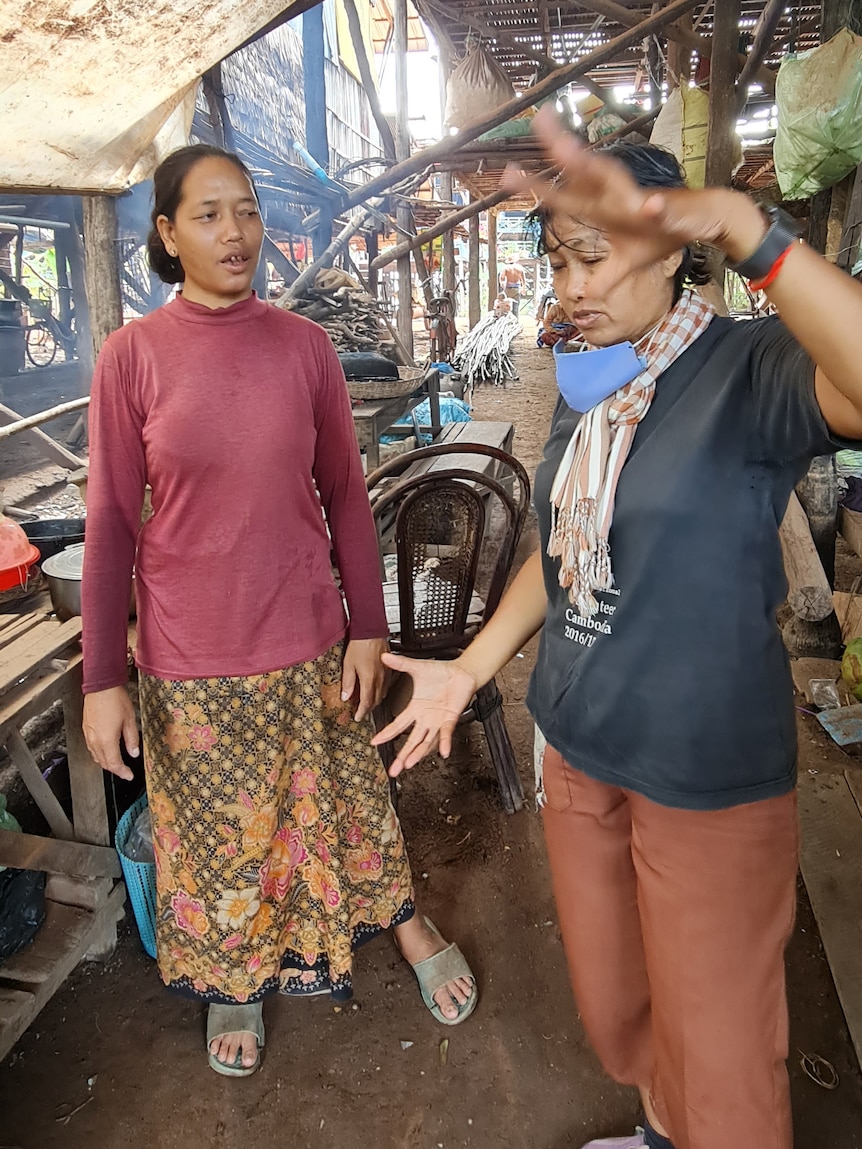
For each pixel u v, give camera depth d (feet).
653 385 3.57
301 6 7.84
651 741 3.79
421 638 8.26
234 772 5.40
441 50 26.91
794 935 7.37
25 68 6.59
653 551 3.57
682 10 14.23
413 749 4.67
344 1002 6.80
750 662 3.65
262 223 4.95
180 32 6.69
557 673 4.20
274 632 5.28
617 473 3.64
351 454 5.70
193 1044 6.40
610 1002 4.69
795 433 3.18
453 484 7.64
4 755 9.71
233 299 4.96
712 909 3.90
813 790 9.08
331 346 5.48
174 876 5.72
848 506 16.39
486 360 40.52
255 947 5.86
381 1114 5.89
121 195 7.95
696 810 3.79
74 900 6.91
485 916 7.68
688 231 2.58
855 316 2.59
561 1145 5.68
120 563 5.16
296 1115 5.88
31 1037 6.42
